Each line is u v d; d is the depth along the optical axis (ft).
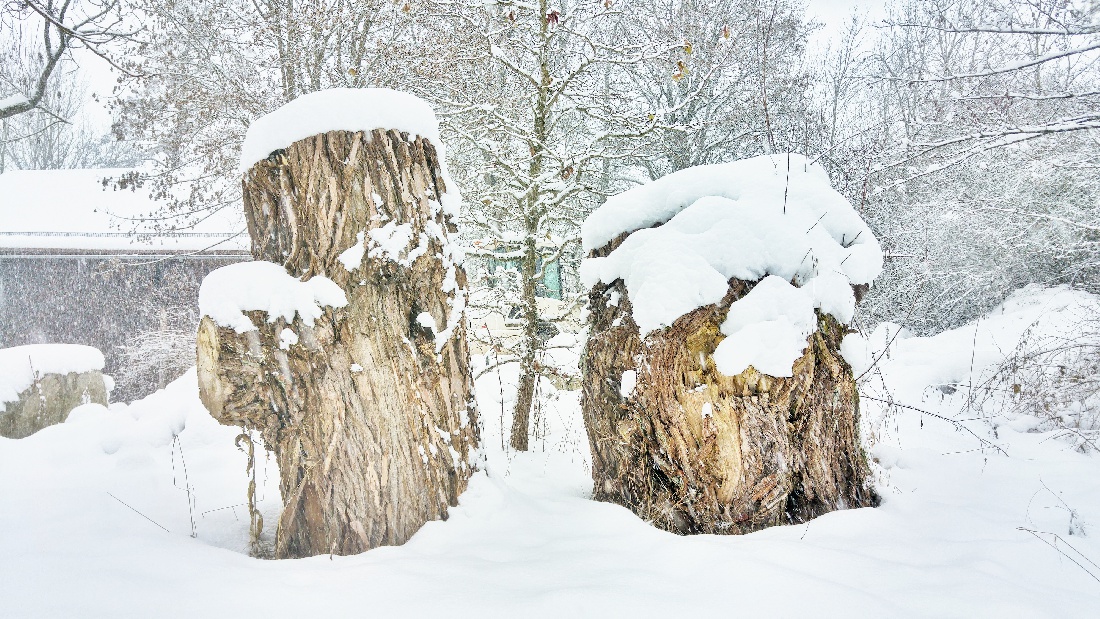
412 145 10.12
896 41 41.52
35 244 43.50
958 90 19.86
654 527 9.75
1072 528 9.37
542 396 22.59
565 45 20.67
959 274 33.35
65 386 19.25
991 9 17.26
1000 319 30.45
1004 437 16.53
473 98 22.33
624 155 18.54
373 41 29.91
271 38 30.12
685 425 10.19
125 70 28.66
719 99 29.53
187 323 41.75
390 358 9.43
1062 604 7.00
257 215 10.07
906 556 8.40
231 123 30.89
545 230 19.20
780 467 10.03
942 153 18.52
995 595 7.12
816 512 10.20
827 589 7.13
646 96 30.73
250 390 9.25
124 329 43.98
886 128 21.63
